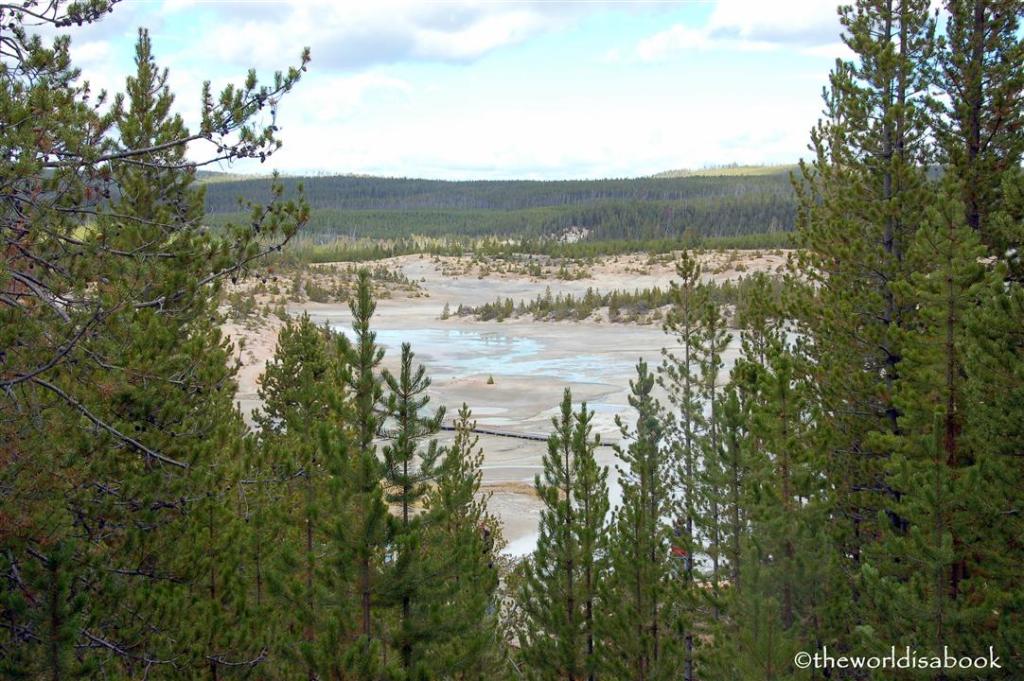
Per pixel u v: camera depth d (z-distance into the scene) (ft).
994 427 31.86
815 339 58.54
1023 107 50.80
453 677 36.99
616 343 271.08
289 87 29.50
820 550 38.27
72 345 24.63
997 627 31.19
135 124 30.42
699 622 46.21
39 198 25.81
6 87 23.80
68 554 20.89
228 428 37.58
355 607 29.55
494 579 40.65
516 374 210.79
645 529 46.78
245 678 30.91
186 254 30.76
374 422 29.76
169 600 28.55
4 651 21.70
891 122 52.39
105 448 27.58
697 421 72.95
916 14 52.42
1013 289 31.55
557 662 43.73
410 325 329.93
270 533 37.29
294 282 370.53
